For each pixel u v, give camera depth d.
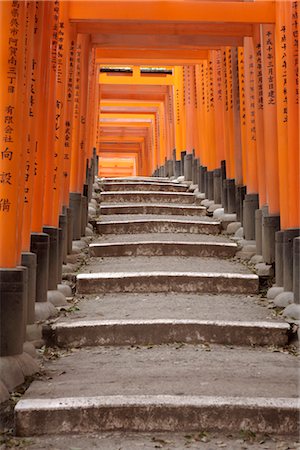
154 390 4.60
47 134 6.98
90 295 7.42
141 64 13.35
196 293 7.51
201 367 5.25
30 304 5.89
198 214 11.36
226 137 10.84
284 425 4.31
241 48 9.90
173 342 6.06
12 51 5.00
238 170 10.31
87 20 7.88
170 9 7.77
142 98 19.70
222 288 7.56
